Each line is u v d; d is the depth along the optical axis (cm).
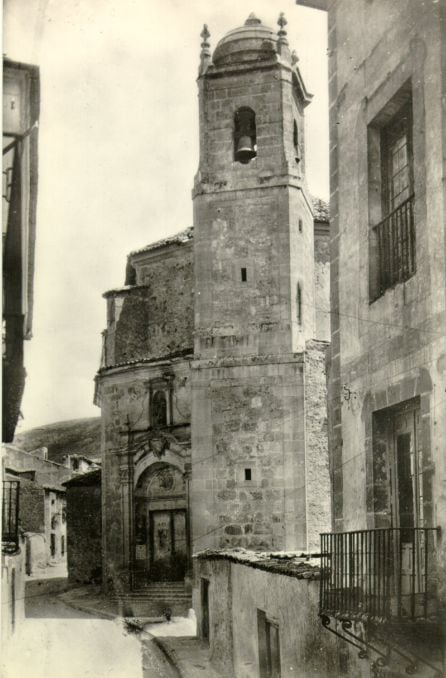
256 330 2862
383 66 1307
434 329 1134
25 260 1697
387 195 1341
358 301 1359
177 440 3145
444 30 1155
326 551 1220
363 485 1300
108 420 3322
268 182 2923
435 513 1109
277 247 2898
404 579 1175
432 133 1166
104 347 3475
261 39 2970
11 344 1723
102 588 3158
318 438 2812
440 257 1134
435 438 1120
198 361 2873
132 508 3209
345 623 1123
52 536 3581
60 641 2116
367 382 1309
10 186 1650
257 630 1525
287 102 2961
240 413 2827
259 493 2778
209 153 2967
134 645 2117
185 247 3412
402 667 1081
